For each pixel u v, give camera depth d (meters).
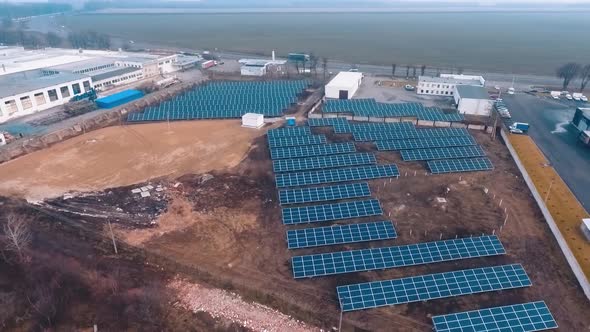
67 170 72.00
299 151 77.25
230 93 117.25
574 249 50.66
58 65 135.75
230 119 97.06
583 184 66.69
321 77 143.62
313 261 48.22
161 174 70.62
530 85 133.38
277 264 49.31
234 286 45.94
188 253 51.12
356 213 58.31
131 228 55.72
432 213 59.06
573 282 45.94
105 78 125.25
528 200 62.06
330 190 63.75
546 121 96.12
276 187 66.12
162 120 96.06
